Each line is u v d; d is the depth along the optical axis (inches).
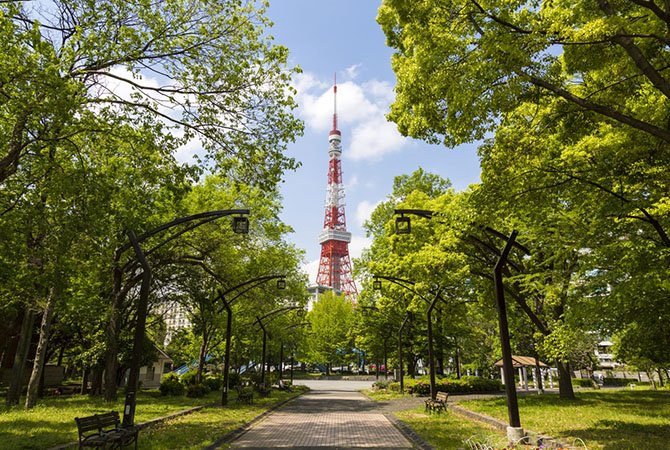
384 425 615.8
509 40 308.8
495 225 589.3
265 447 431.2
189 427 537.6
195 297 1037.2
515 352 1962.4
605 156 402.9
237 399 978.7
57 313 899.4
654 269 378.3
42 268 559.5
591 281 476.4
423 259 754.2
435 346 1568.7
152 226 765.3
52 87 348.5
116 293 855.1
